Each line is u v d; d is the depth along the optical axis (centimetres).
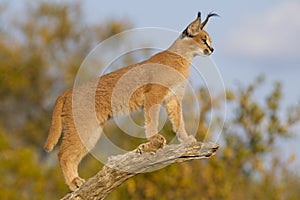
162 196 2612
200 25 1728
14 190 2691
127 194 2614
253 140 2781
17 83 4694
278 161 2809
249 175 2784
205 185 2677
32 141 4569
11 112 4728
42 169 2747
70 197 1388
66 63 4828
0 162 2686
